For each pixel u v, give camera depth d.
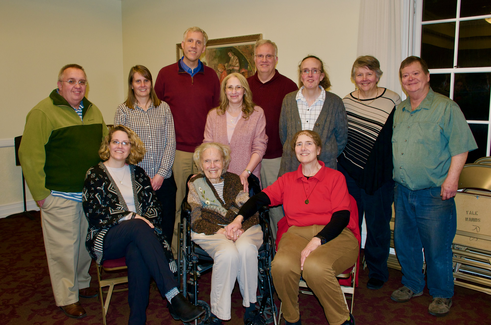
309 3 3.43
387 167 2.27
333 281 1.71
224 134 2.38
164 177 2.41
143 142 2.35
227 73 4.09
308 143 1.96
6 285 2.46
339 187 1.95
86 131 2.11
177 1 4.39
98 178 1.96
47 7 4.24
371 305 2.20
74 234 2.08
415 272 2.28
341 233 1.94
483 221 2.27
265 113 2.56
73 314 2.06
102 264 1.90
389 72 2.86
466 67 2.81
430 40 2.94
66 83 2.01
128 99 2.37
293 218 2.04
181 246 2.12
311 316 2.11
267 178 2.62
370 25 2.92
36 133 1.95
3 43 3.92
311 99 2.29
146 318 1.87
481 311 2.12
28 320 2.04
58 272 2.08
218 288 1.80
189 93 2.62
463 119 1.93
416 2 2.91
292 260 1.78
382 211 2.34
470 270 2.35
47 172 2.01
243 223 2.00
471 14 2.73
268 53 2.46
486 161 2.48
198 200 2.09
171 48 4.55
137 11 4.79
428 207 2.07
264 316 1.99
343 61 3.29
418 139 2.04
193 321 1.94
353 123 2.36
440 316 2.06
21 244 3.24
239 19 3.92
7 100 4.00
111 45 4.95
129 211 1.96
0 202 4.06
